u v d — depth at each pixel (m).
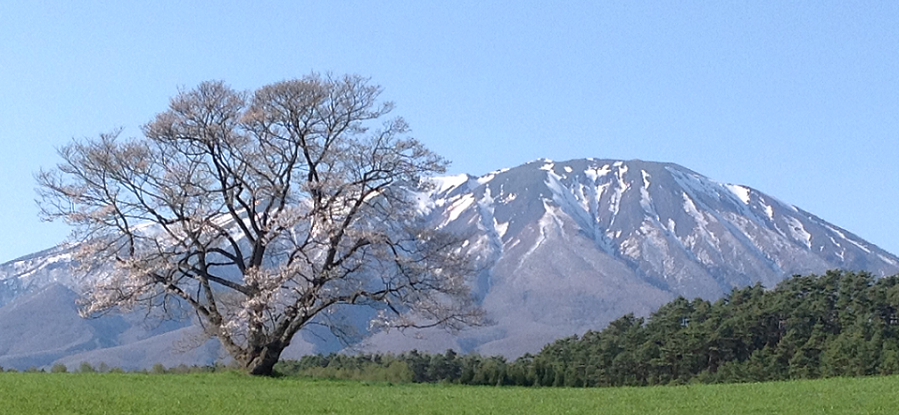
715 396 34.09
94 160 39.22
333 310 40.38
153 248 39.88
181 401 29.59
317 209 39.41
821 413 28.97
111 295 39.47
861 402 31.31
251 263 40.44
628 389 38.19
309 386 36.81
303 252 39.81
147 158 39.84
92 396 29.88
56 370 45.03
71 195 39.50
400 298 40.16
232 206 40.47
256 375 39.91
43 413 26.14
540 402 32.38
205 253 40.25
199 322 41.50
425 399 32.78
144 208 39.75
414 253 40.69
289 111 39.88
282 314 39.97
